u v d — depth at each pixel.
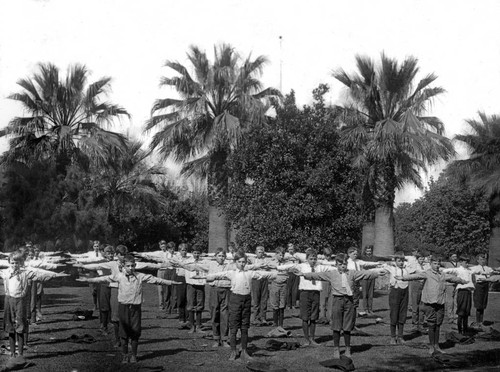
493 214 33.62
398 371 11.04
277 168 22.05
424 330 15.23
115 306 12.48
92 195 33.41
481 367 11.65
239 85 29.84
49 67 30.88
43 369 10.47
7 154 30.03
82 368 10.58
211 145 29.09
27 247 15.62
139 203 37.53
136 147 38.09
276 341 12.77
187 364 11.07
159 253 18.59
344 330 11.89
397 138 26.69
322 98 23.30
